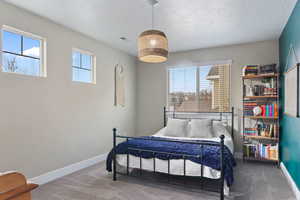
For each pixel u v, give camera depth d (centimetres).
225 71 418
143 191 252
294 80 234
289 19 276
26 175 258
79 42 343
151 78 497
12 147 243
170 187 263
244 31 332
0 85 232
